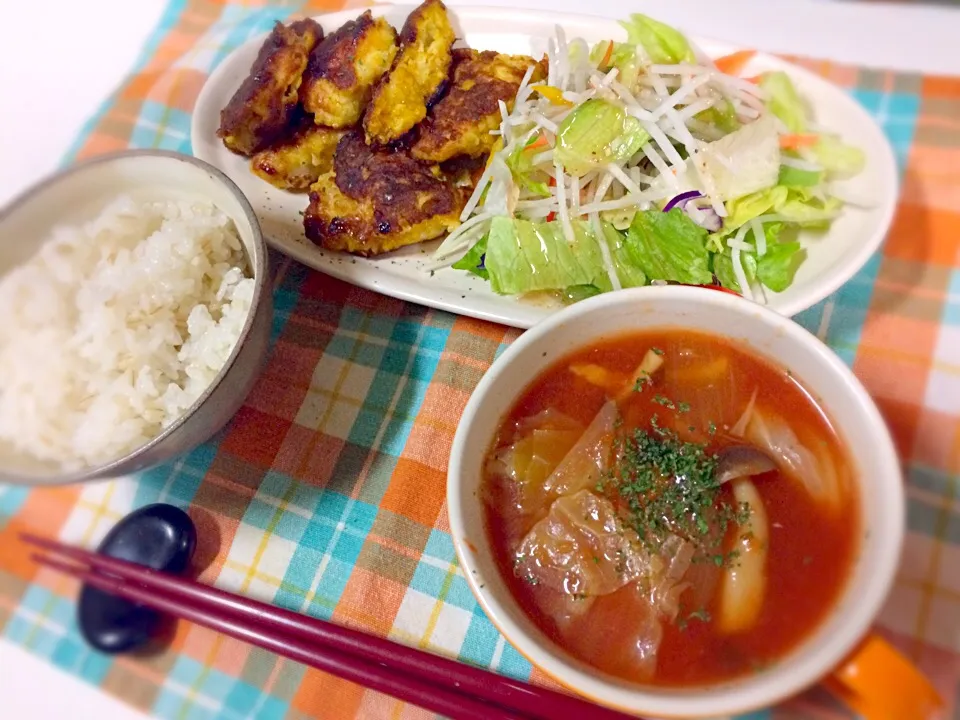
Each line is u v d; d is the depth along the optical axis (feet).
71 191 0.96
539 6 1.26
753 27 1.17
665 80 1.09
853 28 1.14
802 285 0.90
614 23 1.12
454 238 1.06
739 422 0.71
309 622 0.76
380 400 0.96
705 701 0.52
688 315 0.72
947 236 0.95
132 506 0.93
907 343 0.89
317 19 1.22
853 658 0.51
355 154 1.10
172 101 1.28
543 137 1.08
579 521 0.67
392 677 0.71
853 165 0.97
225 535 0.89
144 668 0.81
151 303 0.92
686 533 0.66
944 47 1.11
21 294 0.93
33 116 1.33
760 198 0.98
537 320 0.92
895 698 0.49
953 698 0.69
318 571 0.85
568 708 0.67
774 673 0.54
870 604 0.54
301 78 1.12
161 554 0.86
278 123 1.12
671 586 0.64
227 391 0.83
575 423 0.73
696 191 1.01
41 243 0.97
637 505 0.67
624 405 0.74
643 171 1.10
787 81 1.04
